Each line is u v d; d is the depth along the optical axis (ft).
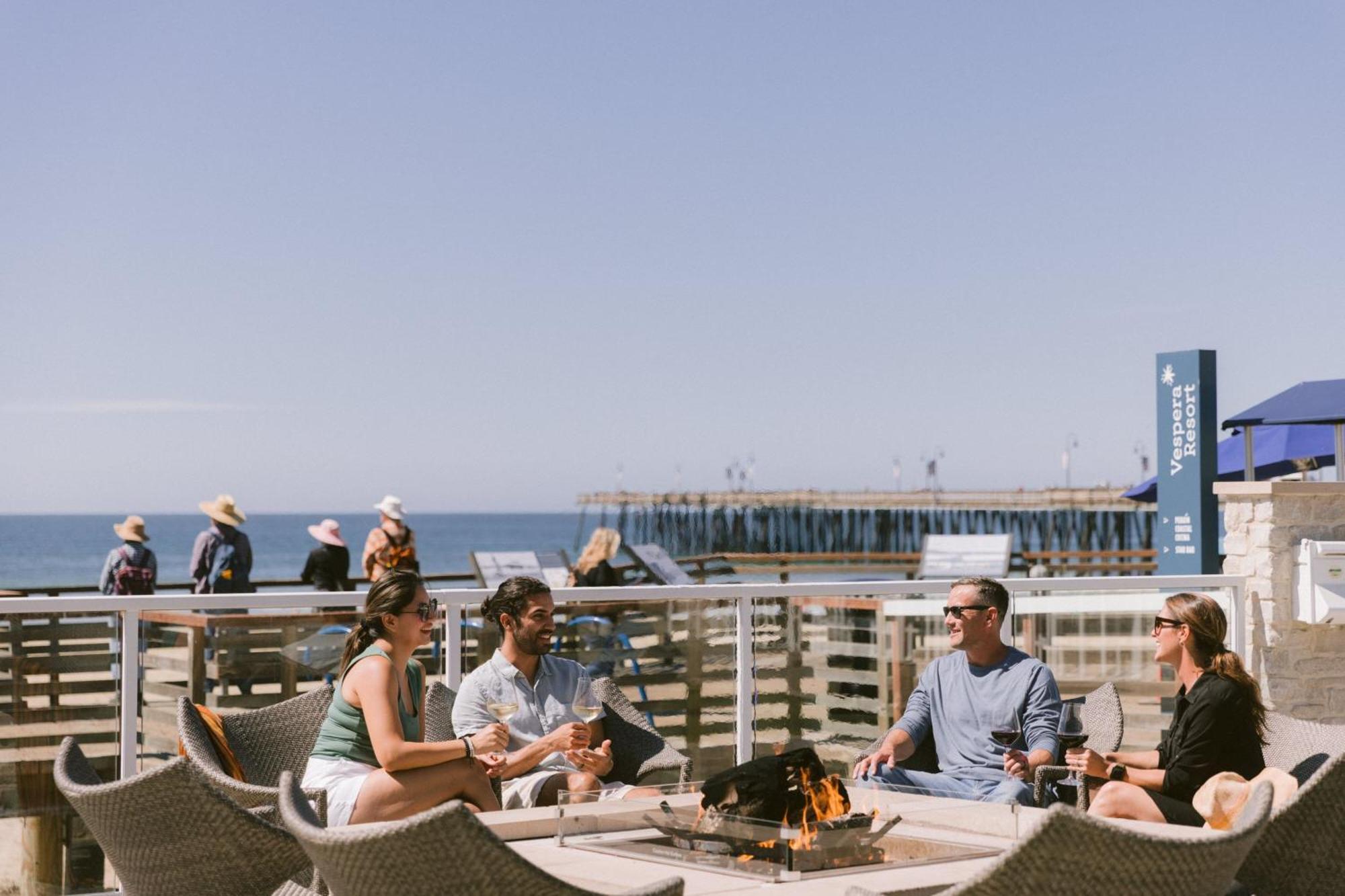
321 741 14.94
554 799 15.67
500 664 16.61
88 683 16.94
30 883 16.67
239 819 10.79
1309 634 24.53
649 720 19.80
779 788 11.25
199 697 17.39
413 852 8.31
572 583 46.06
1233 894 11.23
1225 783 13.64
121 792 10.64
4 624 16.58
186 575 232.73
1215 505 27.27
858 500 231.91
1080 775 15.11
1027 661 17.06
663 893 8.38
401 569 15.37
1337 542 24.27
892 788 14.90
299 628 17.90
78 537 346.33
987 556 49.70
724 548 168.76
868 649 21.44
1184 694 15.93
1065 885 8.25
